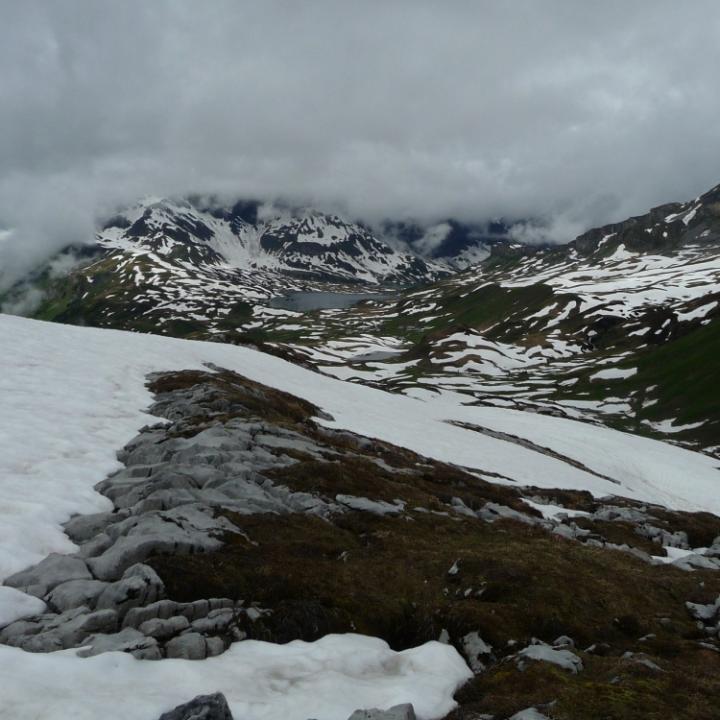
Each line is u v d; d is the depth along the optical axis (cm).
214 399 4069
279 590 1764
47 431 2839
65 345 4825
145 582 1564
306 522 2406
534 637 1802
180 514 2050
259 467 2898
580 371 19850
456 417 9288
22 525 1858
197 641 1416
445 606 1914
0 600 1454
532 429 9681
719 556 3812
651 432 14025
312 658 1482
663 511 5331
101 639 1348
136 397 3975
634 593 2236
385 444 5112
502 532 2972
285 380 7000
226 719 1123
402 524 2672
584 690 1405
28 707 1062
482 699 1418
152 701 1154
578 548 2814
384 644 1666
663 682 1515
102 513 2073
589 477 7050
